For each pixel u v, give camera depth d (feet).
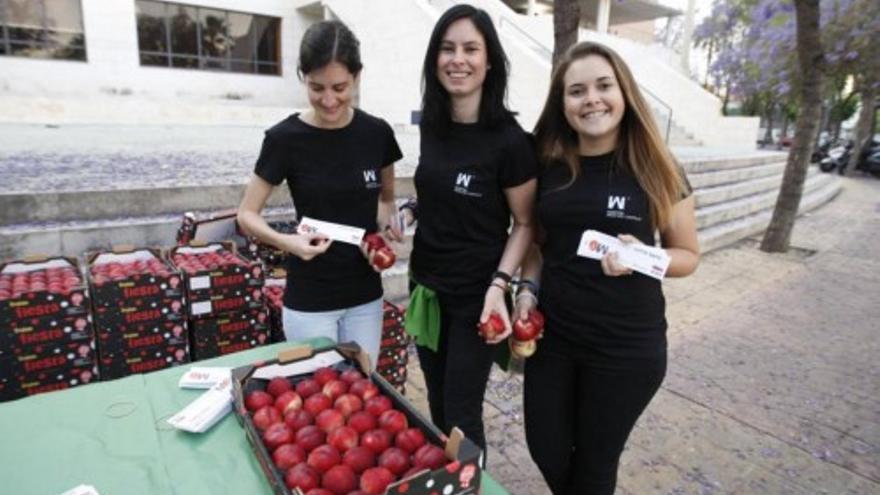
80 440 4.52
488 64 6.25
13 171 16.87
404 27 39.86
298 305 7.06
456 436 3.75
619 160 5.77
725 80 88.07
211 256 9.87
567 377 6.27
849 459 9.44
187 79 49.24
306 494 3.53
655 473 8.85
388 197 7.95
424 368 7.68
